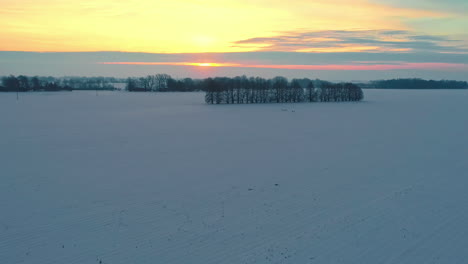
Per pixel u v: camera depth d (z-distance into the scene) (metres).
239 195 26.22
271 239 19.55
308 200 25.17
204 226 21.16
